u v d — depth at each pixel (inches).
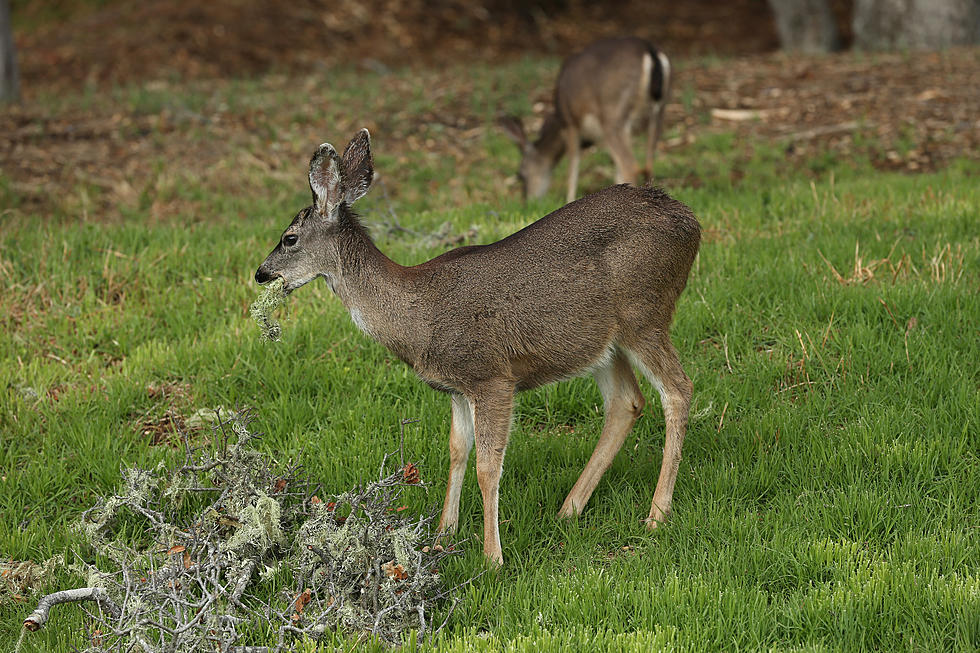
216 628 289.4
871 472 363.6
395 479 336.2
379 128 865.5
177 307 514.3
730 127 831.7
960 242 517.3
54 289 528.1
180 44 1306.6
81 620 317.7
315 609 306.0
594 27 1567.4
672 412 358.3
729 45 1480.1
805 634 296.5
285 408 426.3
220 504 346.6
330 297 512.1
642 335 355.3
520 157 805.2
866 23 1186.0
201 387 446.0
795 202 616.7
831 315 453.7
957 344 428.8
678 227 356.2
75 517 378.9
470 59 1408.7
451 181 743.1
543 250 345.1
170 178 733.3
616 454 378.9
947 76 917.8
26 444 422.3
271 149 808.3
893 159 735.1
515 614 311.4
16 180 732.7
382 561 313.1
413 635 296.8
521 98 936.9
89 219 669.9
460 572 334.6
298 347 472.1
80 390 448.8
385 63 1364.4
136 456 407.2
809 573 319.9
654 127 698.8
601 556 347.6
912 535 326.6
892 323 452.8
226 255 560.4
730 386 426.9
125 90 1052.5
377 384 442.6
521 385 354.3
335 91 989.8
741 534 337.1
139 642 286.5
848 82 924.6
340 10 1464.1
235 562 318.0
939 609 295.6
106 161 783.1
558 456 399.5
